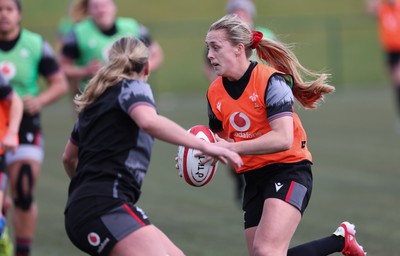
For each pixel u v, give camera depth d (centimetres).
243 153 1731
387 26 5175
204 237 2638
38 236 2711
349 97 6744
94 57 3303
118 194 1600
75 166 1819
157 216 2955
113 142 1619
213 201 3222
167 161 4141
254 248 1738
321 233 2653
